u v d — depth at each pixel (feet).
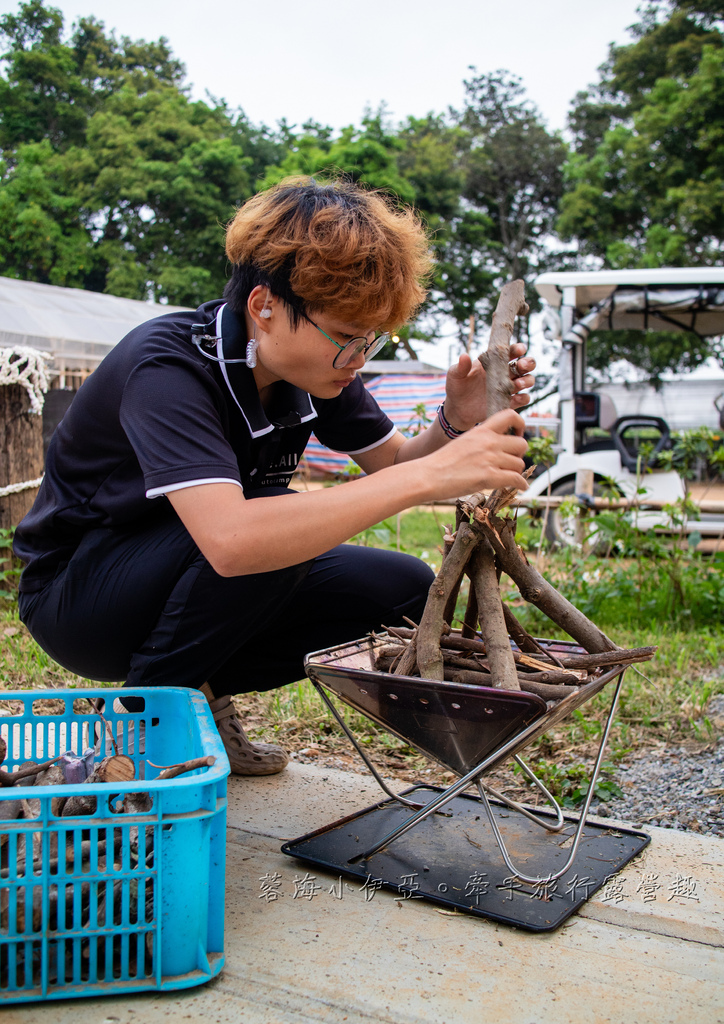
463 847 5.79
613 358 43.32
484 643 5.11
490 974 4.38
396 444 7.00
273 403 5.97
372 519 4.56
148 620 5.84
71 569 5.94
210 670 5.96
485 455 4.63
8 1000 4.03
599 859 5.66
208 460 4.74
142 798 4.92
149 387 4.95
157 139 73.72
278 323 4.91
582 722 8.84
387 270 4.66
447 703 4.61
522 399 5.43
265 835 6.05
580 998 4.19
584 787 7.34
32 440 14.80
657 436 25.77
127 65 95.25
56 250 69.21
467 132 83.15
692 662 11.23
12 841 4.10
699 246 56.90
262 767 7.16
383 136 70.74
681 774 7.61
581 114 79.20
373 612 6.64
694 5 68.13
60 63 85.51
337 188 5.03
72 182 73.15
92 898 4.12
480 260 79.87
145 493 5.58
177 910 4.22
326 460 39.63
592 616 13.66
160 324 5.40
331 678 5.08
